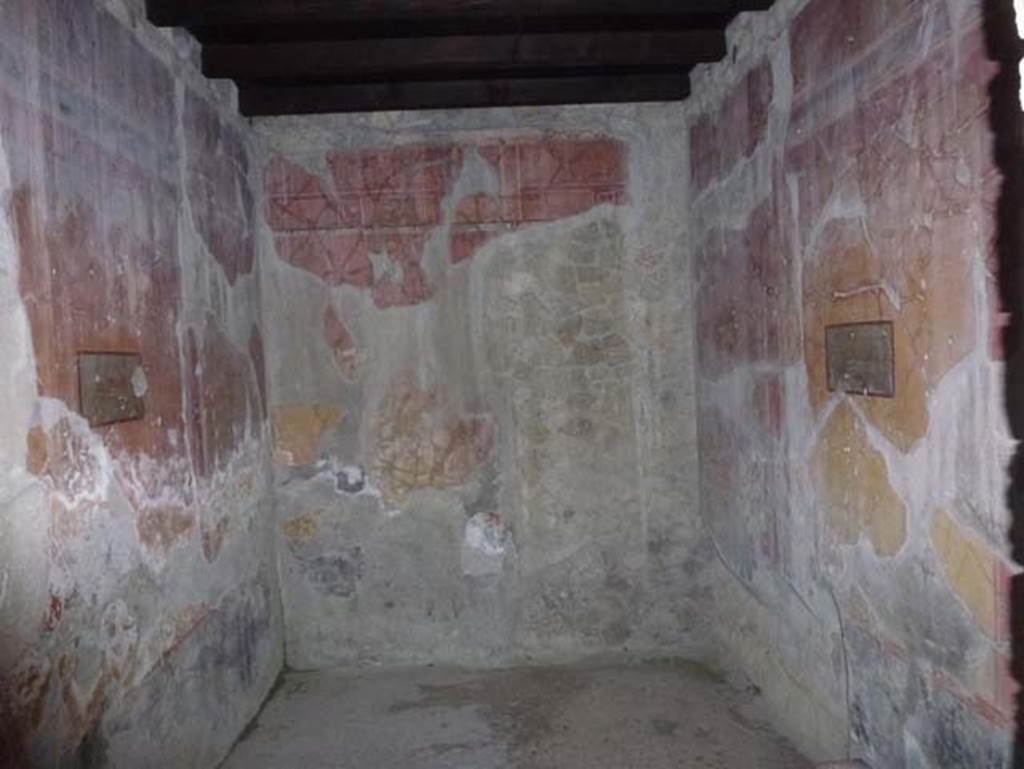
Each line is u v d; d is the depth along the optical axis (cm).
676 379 309
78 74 169
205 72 248
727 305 267
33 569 143
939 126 147
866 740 189
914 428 160
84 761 161
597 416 310
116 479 178
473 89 290
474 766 236
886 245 167
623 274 308
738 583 274
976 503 141
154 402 201
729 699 270
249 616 272
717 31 260
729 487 275
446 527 310
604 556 311
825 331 197
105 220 178
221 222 261
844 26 183
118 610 177
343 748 249
